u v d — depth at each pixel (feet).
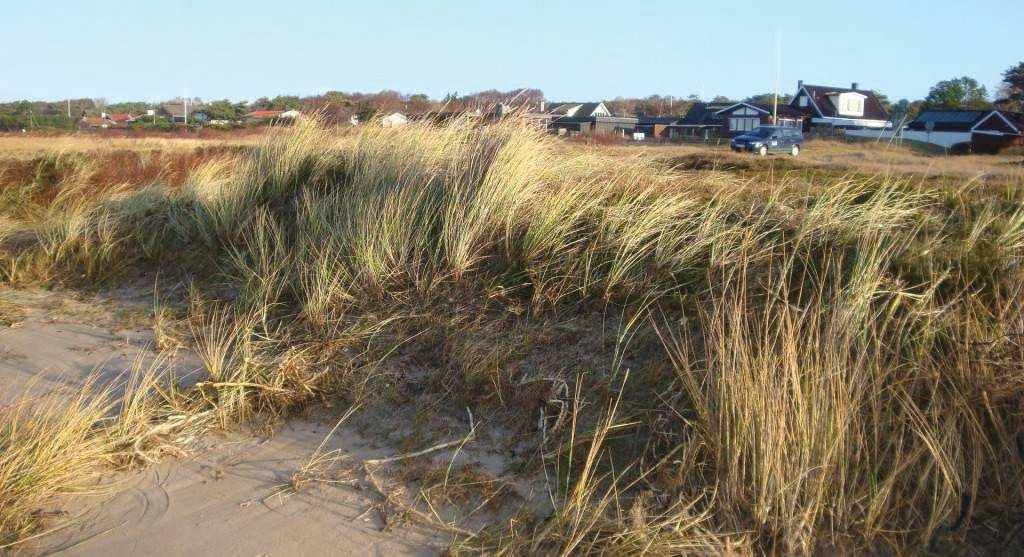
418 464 14.69
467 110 26.03
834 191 20.52
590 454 13.09
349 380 17.61
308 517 13.34
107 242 27.43
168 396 17.28
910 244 17.33
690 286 17.97
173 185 38.60
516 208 21.29
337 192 25.31
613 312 17.98
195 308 22.65
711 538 11.93
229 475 14.78
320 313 19.86
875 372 13.76
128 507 13.70
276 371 17.61
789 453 12.51
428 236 21.84
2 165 43.62
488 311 19.03
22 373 19.24
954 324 14.80
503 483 13.88
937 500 12.26
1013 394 13.37
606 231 20.22
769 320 15.67
